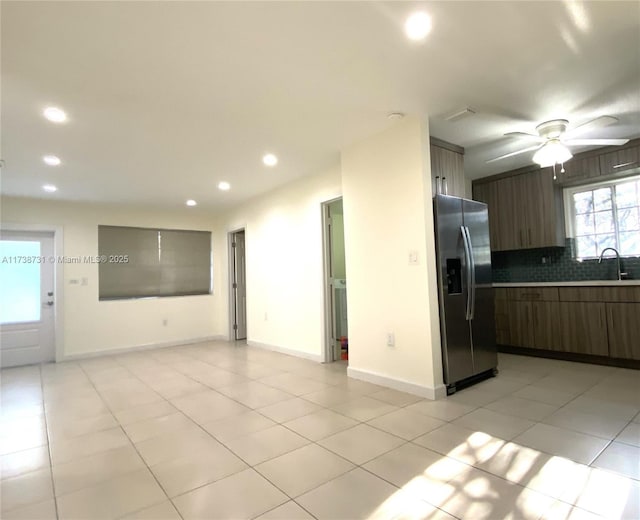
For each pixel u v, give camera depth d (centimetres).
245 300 684
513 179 496
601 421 251
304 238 489
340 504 169
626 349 379
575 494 170
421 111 308
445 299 322
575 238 477
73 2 174
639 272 425
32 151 359
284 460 212
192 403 321
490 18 197
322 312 461
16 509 173
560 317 428
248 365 460
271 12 186
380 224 349
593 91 282
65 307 545
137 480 196
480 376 360
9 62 220
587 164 428
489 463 200
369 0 180
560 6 190
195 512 167
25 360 525
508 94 283
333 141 365
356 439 235
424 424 255
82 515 167
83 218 571
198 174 454
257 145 367
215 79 247
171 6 179
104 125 310
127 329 594
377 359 354
